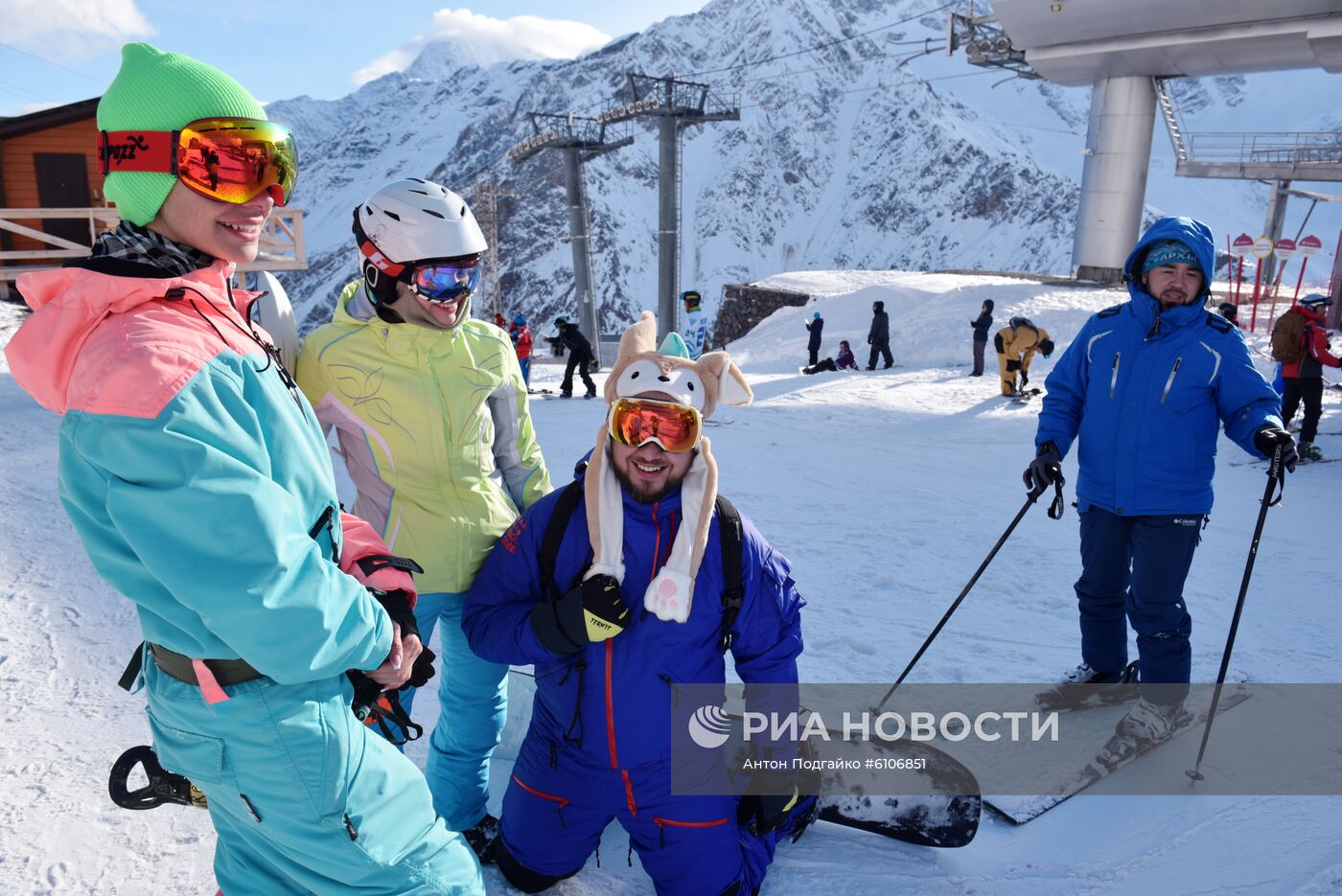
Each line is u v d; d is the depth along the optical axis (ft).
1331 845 8.03
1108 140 85.81
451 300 7.07
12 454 23.61
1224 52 76.13
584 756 7.44
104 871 7.57
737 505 22.99
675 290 118.73
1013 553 18.72
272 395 4.85
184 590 4.28
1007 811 8.96
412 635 5.38
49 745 9.47
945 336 72.95
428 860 5.51
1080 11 79.15
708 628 7.33
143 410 4.20
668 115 114.73
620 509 7.23
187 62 4.61
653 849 7.56
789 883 7.87
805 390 52.95
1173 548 10.19
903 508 22.90
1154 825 8.67
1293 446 9.52
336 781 4.99
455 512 7.47
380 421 7.14
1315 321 27.50
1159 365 10.23
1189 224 10.12
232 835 5.45
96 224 56.44
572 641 6.86
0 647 11.83
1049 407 11.38
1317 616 14.49
